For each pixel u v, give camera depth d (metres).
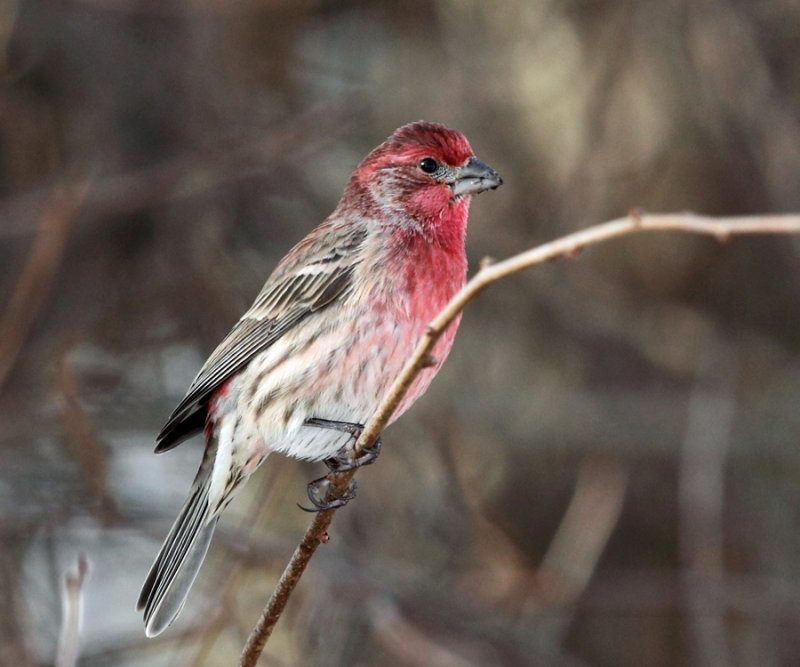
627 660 14.00
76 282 13.19
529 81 14.27
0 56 12.55
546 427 13.76
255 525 11.59
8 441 12.61
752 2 14.74
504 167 14.09
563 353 14.40
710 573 13.04
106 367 13.34
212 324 13.28
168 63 13.50
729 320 14.77
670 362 14.45
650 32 14.06
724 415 13.73
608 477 13.73
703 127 14.20
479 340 14.06
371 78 14.48
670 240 14.66
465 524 13.23
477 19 14.27
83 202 12.30
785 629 13.95
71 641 6.49
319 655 12.04
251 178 13.69
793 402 14.16
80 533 12.99
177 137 13.49
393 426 13.35
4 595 11.95
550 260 5.42
